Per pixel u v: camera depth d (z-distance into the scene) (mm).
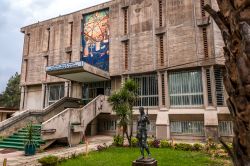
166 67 19750
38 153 12641
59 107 20281
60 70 19469
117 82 22422
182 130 18422
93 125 22094
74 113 16422
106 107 20953
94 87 23938
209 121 16672
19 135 15820
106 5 24062
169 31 20141
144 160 8719
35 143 12758
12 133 16234
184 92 19125
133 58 21516
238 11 2215
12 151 13242
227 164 9539
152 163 8664
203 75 18297
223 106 17422
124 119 15242
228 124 16828
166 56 19969
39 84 27172
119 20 22938
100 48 23781
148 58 20766
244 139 2135
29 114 18109
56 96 25953
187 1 19859
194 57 18688
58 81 25641
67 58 25547
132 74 21484
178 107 19109
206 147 12891
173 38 19875
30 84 27594
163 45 20391
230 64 2354
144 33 21375
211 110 17406
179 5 20141
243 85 2078
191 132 18031
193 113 18016
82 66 18359
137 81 21375
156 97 20250
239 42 2193
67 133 15469
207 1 19156
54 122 14414
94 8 24750
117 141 15531
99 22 24344
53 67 19859
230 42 2332
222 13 2596
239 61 2123
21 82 28422
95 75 20719
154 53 20484
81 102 22953
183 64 18734
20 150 13602
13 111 27500
